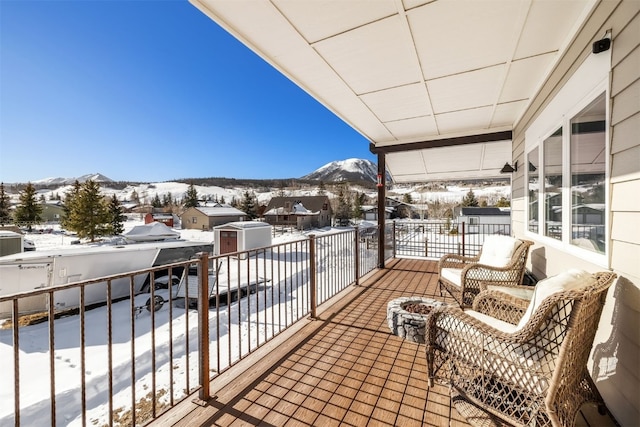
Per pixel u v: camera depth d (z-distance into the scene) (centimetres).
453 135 516
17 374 110
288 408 175
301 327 294
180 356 382
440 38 242
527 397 137
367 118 439
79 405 295
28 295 113
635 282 150
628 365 153
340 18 217
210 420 166
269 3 202
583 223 226
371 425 160
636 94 150
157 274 867
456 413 168
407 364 222
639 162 147
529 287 259
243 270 979
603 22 183
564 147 254
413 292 412
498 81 320
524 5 203
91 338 508
